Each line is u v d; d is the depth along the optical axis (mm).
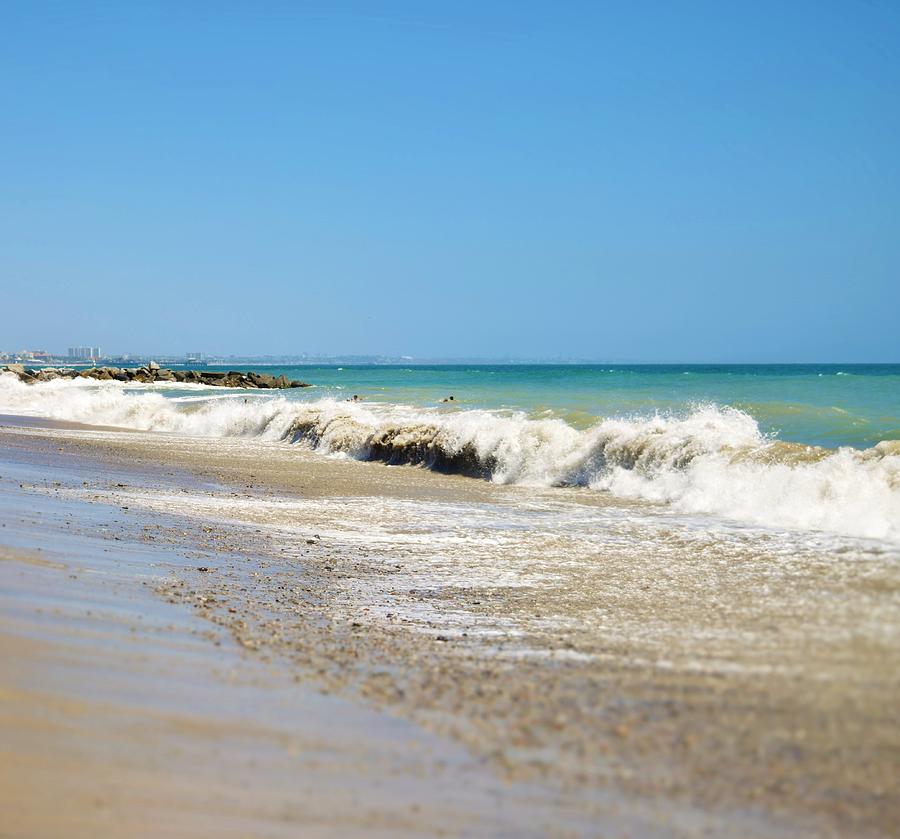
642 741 3762
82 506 10688
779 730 3854
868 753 3600
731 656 4969
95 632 4914
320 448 21188
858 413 24781
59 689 3820
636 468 14172
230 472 16406
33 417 31328
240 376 69500
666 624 5871
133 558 7754
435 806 3064
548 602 6855
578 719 4039
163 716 3680
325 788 3141
